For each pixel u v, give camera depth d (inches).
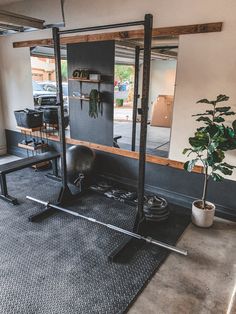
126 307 73.1
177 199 133.7
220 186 119.5
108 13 132.0
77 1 140.8
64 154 125.5
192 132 121.5
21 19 130.9
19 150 205.9
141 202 103.0
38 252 95.6
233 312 70.5
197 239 105.3
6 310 71.5
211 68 109.8
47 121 176.9
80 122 165.8
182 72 117.3
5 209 126.7
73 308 72.3
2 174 130.0
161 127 192.2
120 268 88.3
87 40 144.0
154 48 155.3
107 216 122.1
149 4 118.5
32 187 152.9
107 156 156.3
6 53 187.0
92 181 155.5
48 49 179.8
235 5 99.0
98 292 78.0
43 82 190.2
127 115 170.2
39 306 72.9
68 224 114.7
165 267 89.4
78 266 88.8
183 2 109.6
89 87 155.0
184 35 112.6
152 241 99.5
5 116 206.2
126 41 143.0
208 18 105.7
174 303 74.9
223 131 97.3
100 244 101.0
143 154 97.9
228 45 103.8
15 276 83.8
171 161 130.6
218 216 122.4
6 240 102.3
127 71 167.6
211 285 81.7
